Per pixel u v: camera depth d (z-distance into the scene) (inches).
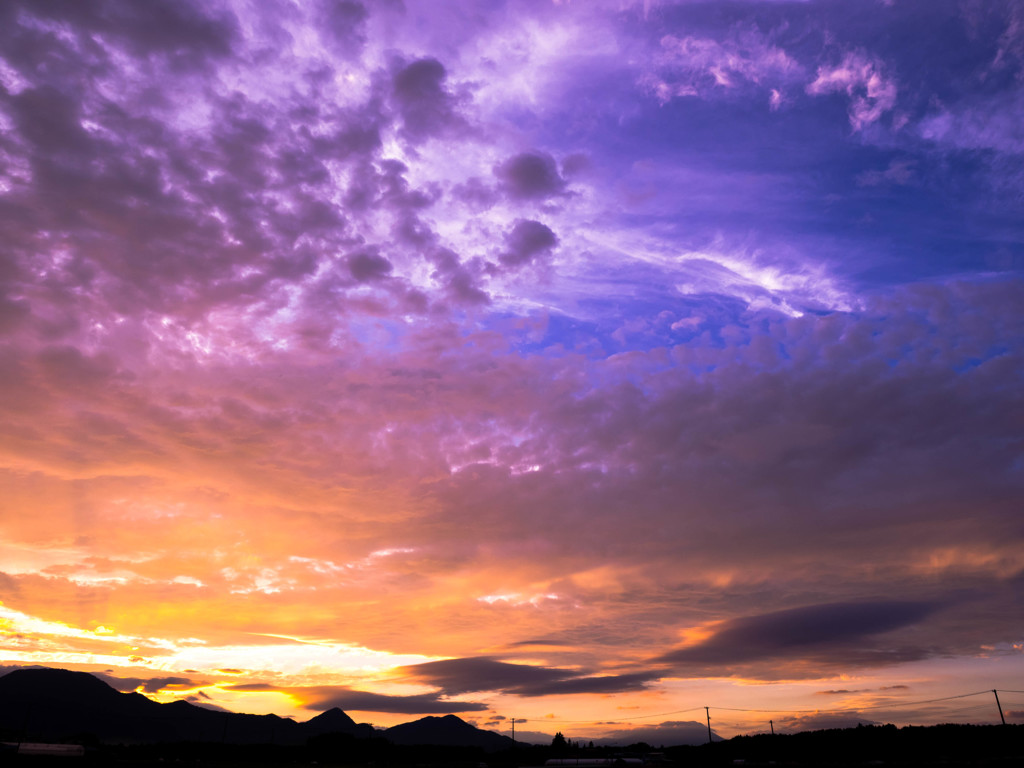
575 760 5561.0
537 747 7170.3
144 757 5610.2
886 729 5433.1
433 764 5880.9
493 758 6486.2
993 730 4968.0
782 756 5246.1
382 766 5664.4
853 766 4136.3
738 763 4731.8
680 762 5359.3
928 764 3964.1
